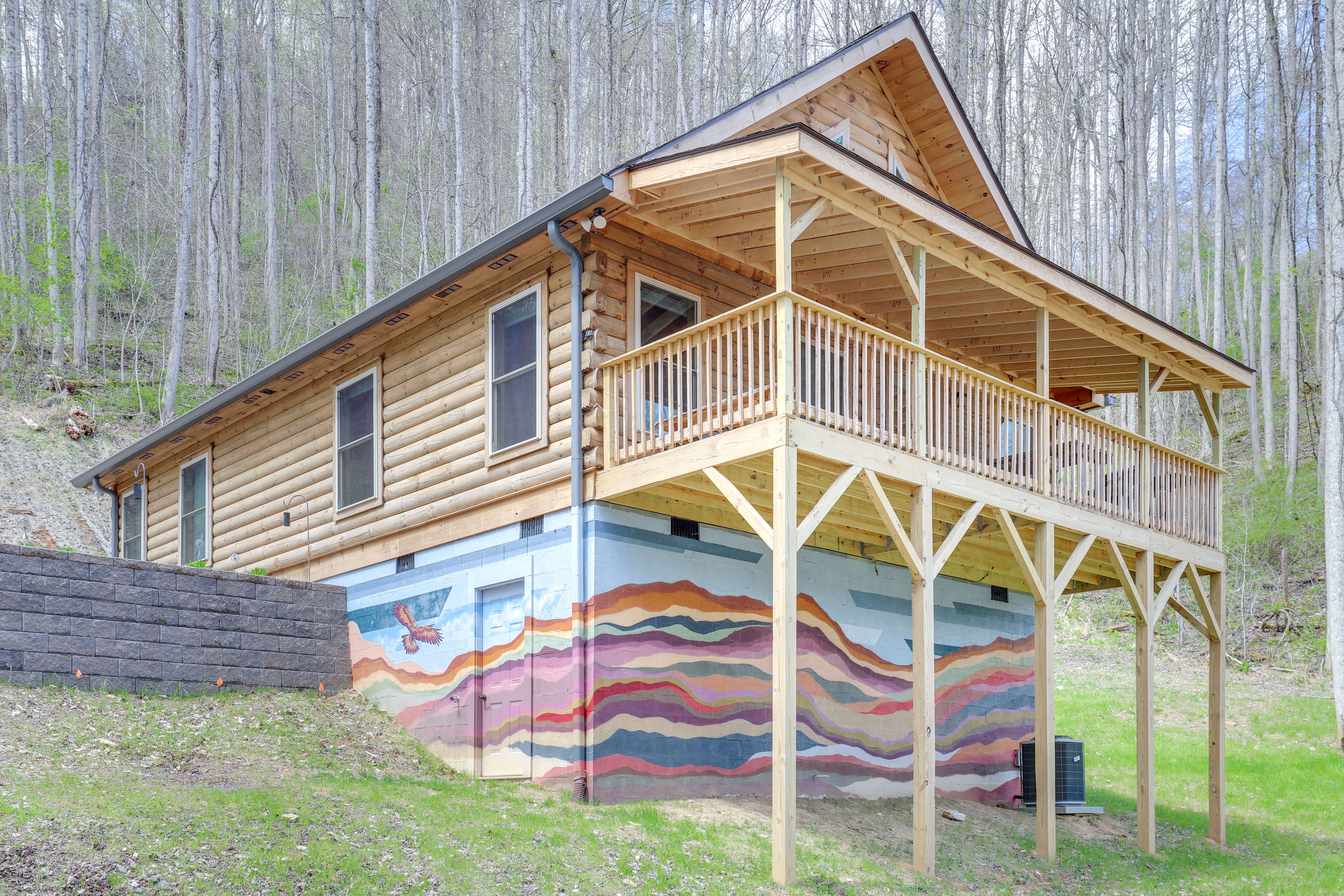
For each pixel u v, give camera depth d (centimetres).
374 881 661
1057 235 3859
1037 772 1052
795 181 854
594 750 957
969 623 1462
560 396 1049
